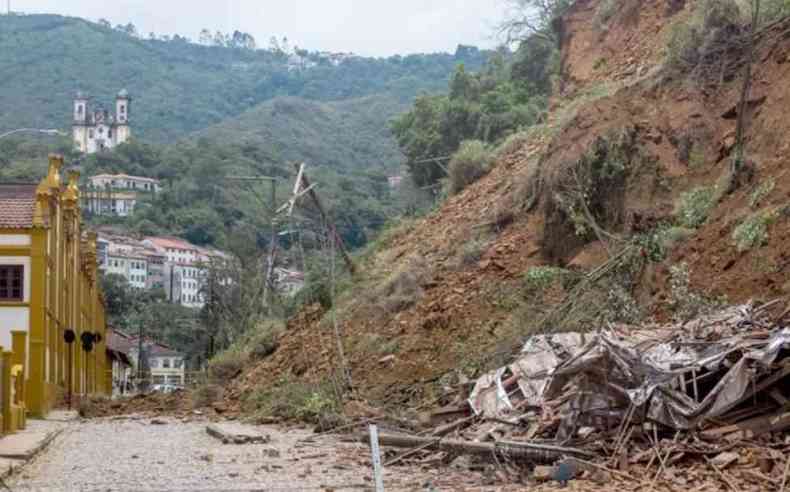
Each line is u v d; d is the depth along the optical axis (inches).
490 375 757.9
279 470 644.7
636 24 1346.0
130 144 6171.3
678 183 948.6
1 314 1456.7
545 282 983.6
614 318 848.9
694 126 960.3
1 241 1467.8
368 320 1198.9
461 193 1422.2
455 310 1063.0
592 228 988.6
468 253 1147.9
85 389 2191.2
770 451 532.4
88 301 2374.5
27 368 1429.6
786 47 930.7
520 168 1268.5
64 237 1781.5
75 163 6166.3
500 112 1887.3
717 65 989.8
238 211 4564.5
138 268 4822.8
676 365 609.6
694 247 860.6
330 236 1416.1
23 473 657.6
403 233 1466.5
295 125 5890.8
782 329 616.7
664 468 537.0
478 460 633.0
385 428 813.9
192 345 3176.7
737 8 994.1
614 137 999.0
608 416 600.4
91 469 675.4
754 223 804.0
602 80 1288.1
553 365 708.0
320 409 1009.5
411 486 557.9
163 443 875.4
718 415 577.0
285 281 2143.2
